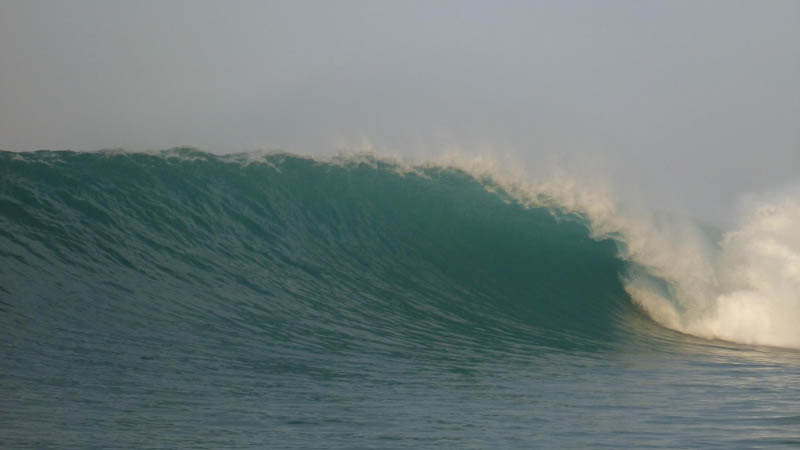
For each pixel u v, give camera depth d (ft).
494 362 175.01
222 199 260.21
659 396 140.56
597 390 146.10
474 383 150.71
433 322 214.69
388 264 258.16
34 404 120.16
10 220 216.54
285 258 242.99
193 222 245.04
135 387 134.31
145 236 229.45
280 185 274.98
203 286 210.59
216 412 120.47
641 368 174.40
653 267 270.26
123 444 101.45
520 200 293.43
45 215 222.48
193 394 131.85
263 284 221.25
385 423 116.67
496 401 134.31
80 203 232.53
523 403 132.87
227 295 208.23
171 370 147.84
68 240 215.10
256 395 133.39
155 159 260.83
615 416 122.83
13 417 112.47
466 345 193.36
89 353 154.10
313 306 212.64
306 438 106.93
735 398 139.03
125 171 252.83
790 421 119.34
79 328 169.58
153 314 185.68
